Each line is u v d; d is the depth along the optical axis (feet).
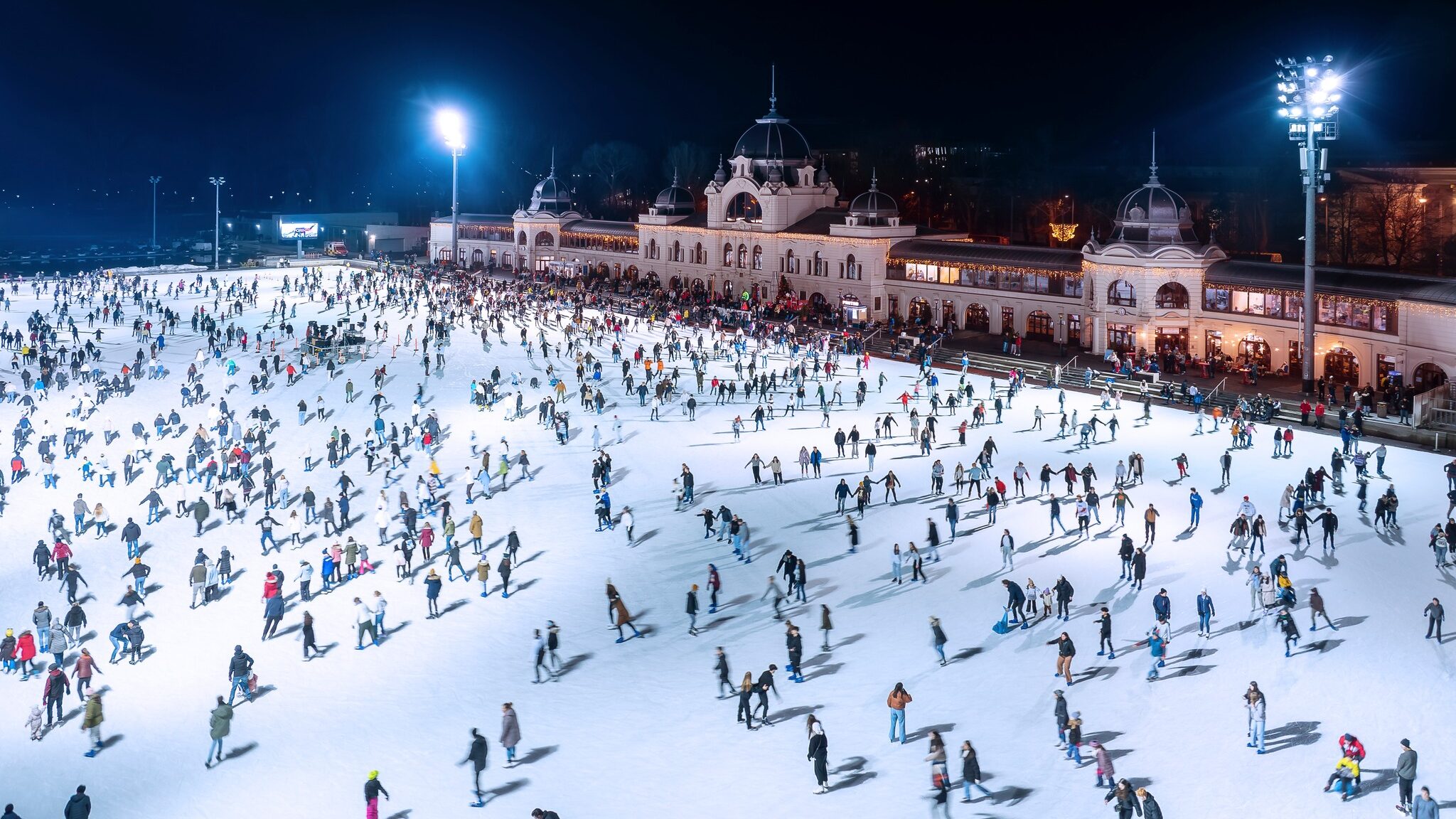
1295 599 161.07
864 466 235.20
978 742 132.16
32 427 272.92
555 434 266.16
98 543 204.54
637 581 183.83
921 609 168.04
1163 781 122.83
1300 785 120.37
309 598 179.11
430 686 153.28
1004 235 530.27
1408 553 178.50
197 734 143.74
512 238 564.30
